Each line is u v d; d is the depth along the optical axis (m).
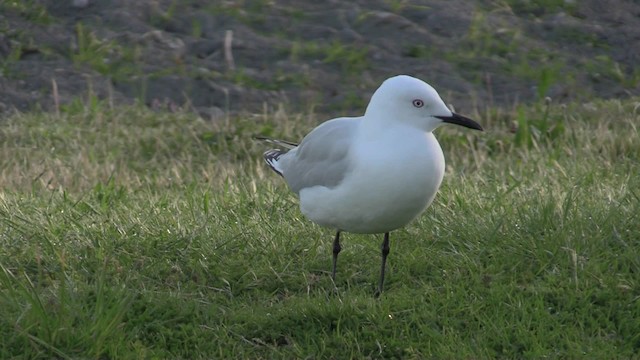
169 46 18.56
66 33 18.77
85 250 10.66
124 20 18.98
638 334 8.98
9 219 11.38
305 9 19.62
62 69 17.94
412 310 9.37
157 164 14.97
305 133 15.80
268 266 10.38
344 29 19.08
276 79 17.95
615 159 14.20
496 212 11.32
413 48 18.64
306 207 9.71
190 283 10.09
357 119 9.55
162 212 11.73
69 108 16.72
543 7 20.02
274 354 8.90
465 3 19.94
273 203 11.93
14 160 14.75
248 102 17.33
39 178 13.76
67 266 10.34
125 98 17.34
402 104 9.02
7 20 18.91
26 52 18.28
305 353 8.89
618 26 19.50
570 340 8.98
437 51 18.62
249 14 19.44
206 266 10.36
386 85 9.10
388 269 10.38
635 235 10.57
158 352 8.83
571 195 11.39
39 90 17.38
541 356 8.76
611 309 9.32
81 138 15.66
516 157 14.68
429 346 8.90
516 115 16.44
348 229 9.59
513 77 18.06
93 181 13.93
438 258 10.48
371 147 8.99
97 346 8.73
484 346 8.91
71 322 8.97
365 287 10.08
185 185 13.67
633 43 19.05
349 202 9.19
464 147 15.34
